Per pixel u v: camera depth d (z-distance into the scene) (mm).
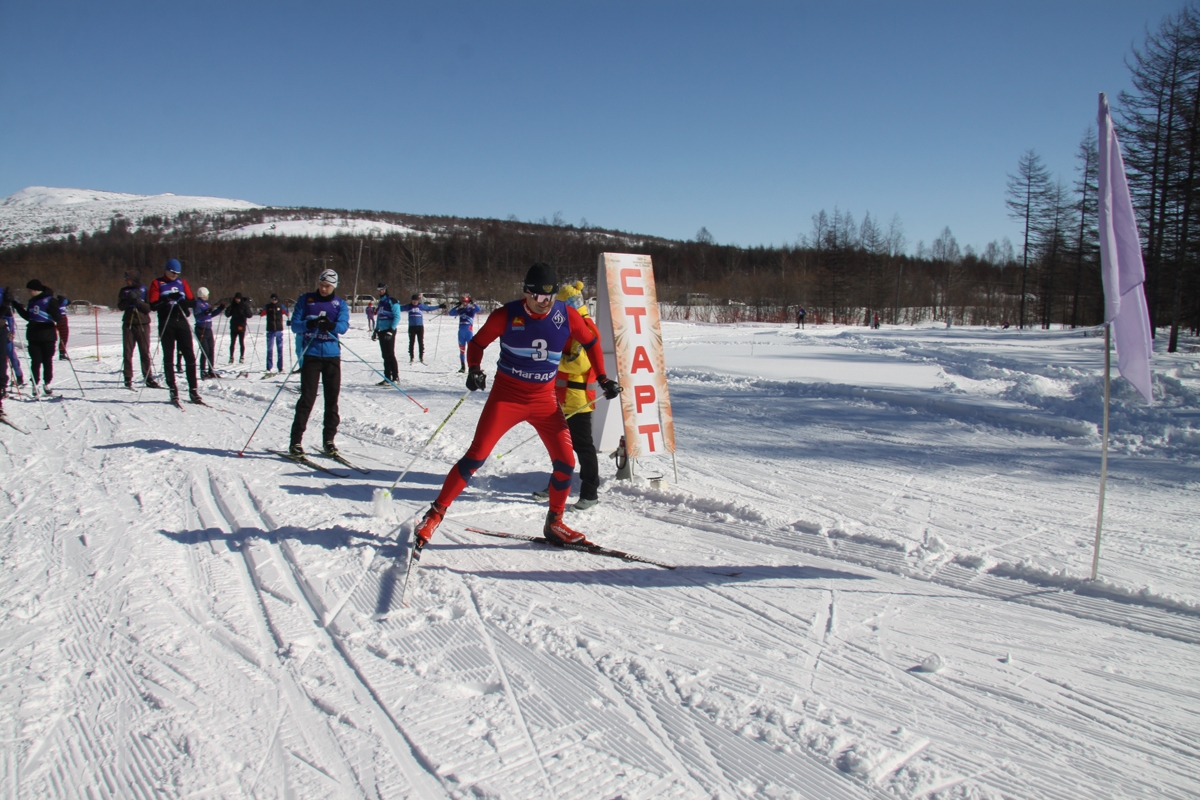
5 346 8672
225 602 3201
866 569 3736
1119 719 2381
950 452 6746
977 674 2664
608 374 5414
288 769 2047
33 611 3057
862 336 31406
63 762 2068
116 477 5426
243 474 5547
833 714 2371
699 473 5867
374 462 6137
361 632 2910
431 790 1964
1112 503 4996
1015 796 1981
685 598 3328
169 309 8945
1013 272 66500
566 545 4012
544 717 2340
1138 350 3502
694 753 2160
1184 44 24656
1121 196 3557
